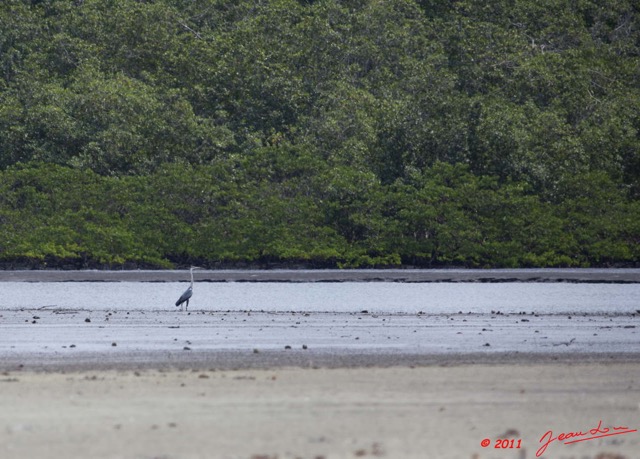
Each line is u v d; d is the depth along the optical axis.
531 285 184.38
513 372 77.88
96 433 55.41
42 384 71.25
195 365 81.19
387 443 53.47
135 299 153.62
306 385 71.06
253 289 172.00
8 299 152.50
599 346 95.81
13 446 52.31
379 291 168.50
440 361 84.06
